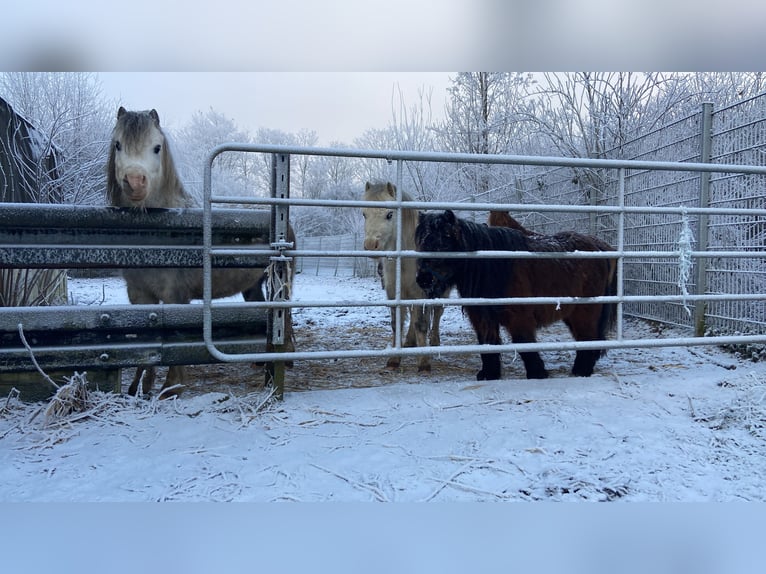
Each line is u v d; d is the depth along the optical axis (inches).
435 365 210.7
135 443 114.7
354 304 146.3
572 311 184.5
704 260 235.0
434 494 94.7
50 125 443.8
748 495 95.9
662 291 270.5
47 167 321.4
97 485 95.9
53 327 133.3
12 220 132.7
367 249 205.6
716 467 107.5
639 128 389.1
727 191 227.6
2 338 131.1
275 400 142.2
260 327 149.9
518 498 94.0
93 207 138.9
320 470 103.3
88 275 690.8
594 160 155.3
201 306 144.3
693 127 245.8
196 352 142.2
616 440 120.8
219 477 99.8
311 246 977.5
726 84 427.8
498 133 587.8
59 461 105.8
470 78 602.5
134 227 142.9
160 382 175.2
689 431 126.2
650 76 402.0
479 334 173.5
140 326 139.6
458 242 164.2
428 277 163.3
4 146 244.8
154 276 150.9
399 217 147.0
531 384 159.8
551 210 155.9
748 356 204.7
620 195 161.5
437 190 582.2
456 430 125.1
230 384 171.8
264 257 149.1
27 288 206.5
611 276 196.5
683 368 188.1
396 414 135.7
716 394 153.6
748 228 217.0
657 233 274.7
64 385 132.1
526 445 117.1
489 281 166.6
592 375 181.0
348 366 207.0
